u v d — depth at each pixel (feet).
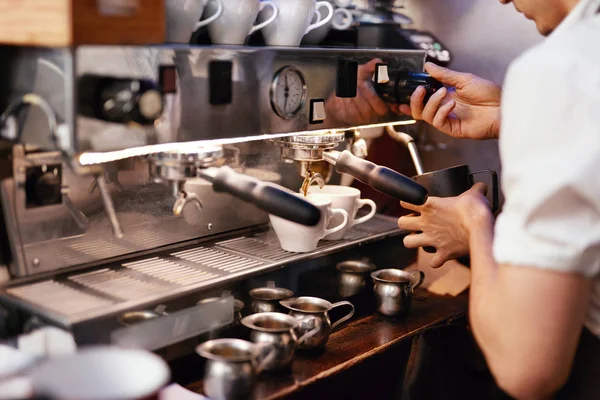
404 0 7.06
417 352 4.68
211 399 3.86
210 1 4.45
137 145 3.63
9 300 3.95
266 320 4.46
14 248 4.19
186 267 4.66
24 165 4.15
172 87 3.72
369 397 5.07
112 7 3.35
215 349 4.02
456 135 5.49
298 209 3.76
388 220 6.26
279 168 5.73
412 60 5.61
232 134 4.15
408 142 5.74
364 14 6.50
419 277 5.82
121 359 3.06
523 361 3.03
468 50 7.01
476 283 3.53
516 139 2.98
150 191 4.89
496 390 4.27
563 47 2.95
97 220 4.58
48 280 4.30
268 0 4.88
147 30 3.57
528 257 2.95
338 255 5.34
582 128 2.84
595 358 3.42
